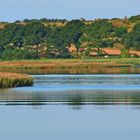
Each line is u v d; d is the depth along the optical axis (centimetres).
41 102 12694
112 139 7850
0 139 7900
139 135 8156
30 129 8750
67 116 10181
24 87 17738
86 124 9225
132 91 16050
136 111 10762
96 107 11575
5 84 17375
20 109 11281
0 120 9712
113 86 18400
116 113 10500
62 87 17912
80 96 14300
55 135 8212
